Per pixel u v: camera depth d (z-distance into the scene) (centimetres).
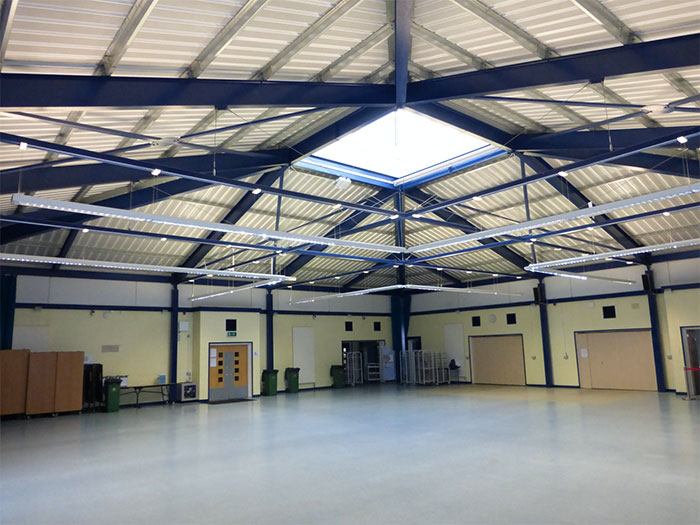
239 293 2008
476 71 692
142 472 788
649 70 570
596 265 1853
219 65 588
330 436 1054
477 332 2214
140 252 1573
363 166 1305
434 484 673
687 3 494
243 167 1011
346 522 541
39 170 819
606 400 1490
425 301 2447
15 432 1202
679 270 1639
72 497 664
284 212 1438
